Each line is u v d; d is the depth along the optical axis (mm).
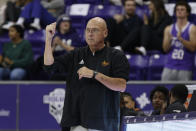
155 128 7020
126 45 18312
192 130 6406
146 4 21391
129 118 7566
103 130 8711
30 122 16891
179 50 16703
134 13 19172
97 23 8898
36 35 20281
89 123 8711
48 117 16812
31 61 18219
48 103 16812
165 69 16891
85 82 8875
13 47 18438
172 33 16844
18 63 17953
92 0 22094
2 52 19375
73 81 9062
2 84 17000
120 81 8656
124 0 20234
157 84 16047
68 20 18797
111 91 8906
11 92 16984
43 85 16812
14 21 21062
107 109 8844
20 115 16953
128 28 18859
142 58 18078
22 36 18609
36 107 16875
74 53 9266
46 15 20578
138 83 16141
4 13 21281
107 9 21156
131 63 17891
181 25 16844
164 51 17156
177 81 16000
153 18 19125
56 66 9172
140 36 18375
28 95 16891
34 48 20172
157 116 7012
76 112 8930
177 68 16672
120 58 8938
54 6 21719
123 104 12805
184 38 16734
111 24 18719
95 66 8977
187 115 6500
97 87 8797
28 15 20406
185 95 10695
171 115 6770
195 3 20688
